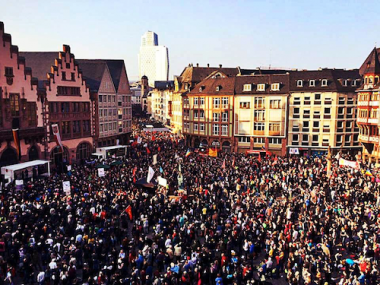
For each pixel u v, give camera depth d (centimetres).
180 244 2306
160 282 1866
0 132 4238
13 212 2650
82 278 2078
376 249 2370
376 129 5478
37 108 4884
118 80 7088
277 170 4778
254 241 2523
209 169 4566
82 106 5822
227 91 7019
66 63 5422
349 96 6544
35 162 4319
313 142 6694
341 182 4025
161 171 4166
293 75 6888
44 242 2275
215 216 2794
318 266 2173
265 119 6806
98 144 6425
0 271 2006
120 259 2102
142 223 2722
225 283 1966
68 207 2798
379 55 7006
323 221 2889
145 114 18312
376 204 3378
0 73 4269
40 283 1928
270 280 2230
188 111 7738
